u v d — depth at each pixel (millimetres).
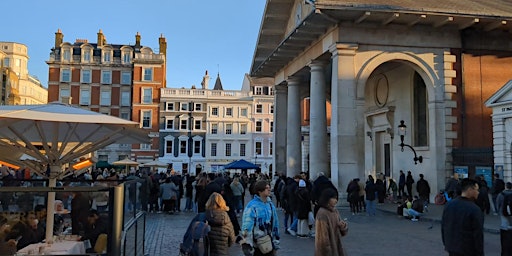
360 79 21297
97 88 63406
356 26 21500
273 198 27438
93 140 9906
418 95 25203
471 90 22578
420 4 21359
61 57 62906
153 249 11281
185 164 62344
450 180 19016
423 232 13914
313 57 24734
